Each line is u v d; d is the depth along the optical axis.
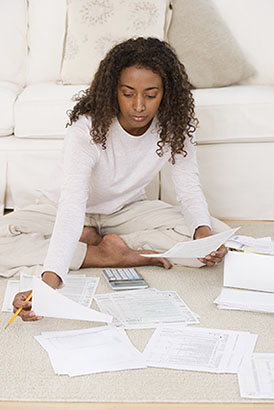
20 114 2.84
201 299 2.07
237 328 1.88
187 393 1.55
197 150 2.88
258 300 2.04
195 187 2.24
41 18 3.32
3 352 1.72
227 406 1.51
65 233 1.79
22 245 2.26
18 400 1.53
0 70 3.30
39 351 1.73
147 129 2.10
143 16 3.12
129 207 2.43
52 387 1.57
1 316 1.92
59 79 3.35
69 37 3.16
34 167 2.86
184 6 3.17
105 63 1.92
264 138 2.86
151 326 1.86
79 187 1.91
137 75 1.84
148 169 2.20
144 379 1.60
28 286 2.08
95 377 1.60
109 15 3.12
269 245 2.19
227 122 2.84
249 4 3.27
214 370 1.63
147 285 2.15
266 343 1.79
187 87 2.01
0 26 3.29
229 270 2.13
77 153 1.97
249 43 3.27
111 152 2.09
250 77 3.25
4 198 2.92
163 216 2.39
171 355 1.70
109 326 1.84
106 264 2.30
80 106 2.04
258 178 2.90
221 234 1.99
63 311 1.63
